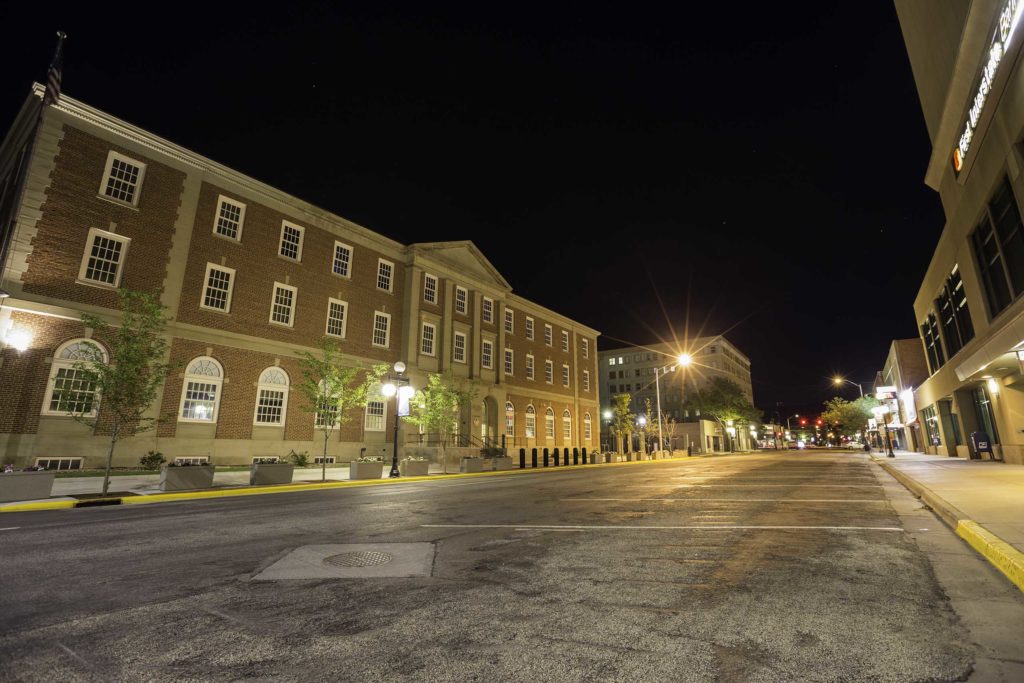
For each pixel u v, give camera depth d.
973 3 15.32
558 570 6.02
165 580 5.66
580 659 3.62
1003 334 16.98
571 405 53.38
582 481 19.44
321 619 4.45
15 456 18.61
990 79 15.41
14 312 19.11
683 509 11.05
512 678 3.34
